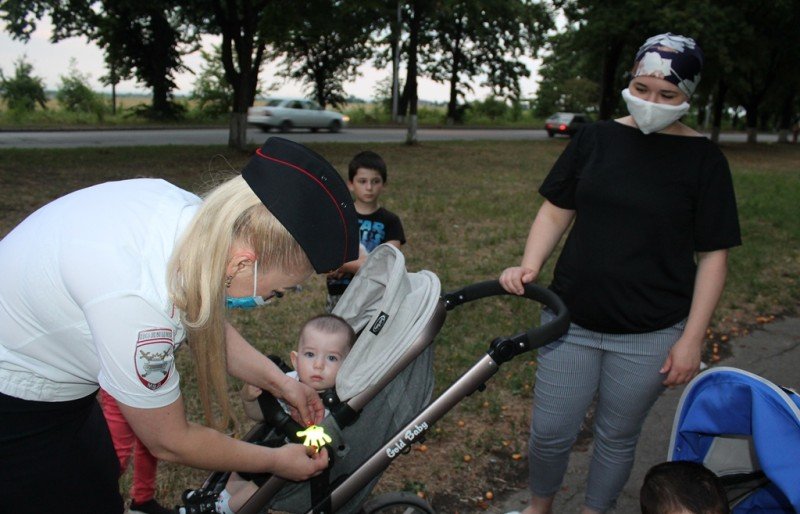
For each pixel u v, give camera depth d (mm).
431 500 3176
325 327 2467
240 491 2369
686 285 2441
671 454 2354
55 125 27203
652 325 2432
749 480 2277
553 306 2355
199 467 1714
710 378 2156
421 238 8250
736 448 2287
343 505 2268
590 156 2516
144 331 1467
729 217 2328
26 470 1650
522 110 56562
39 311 1529
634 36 21594
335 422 2125
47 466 1672
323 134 27375
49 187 10156
